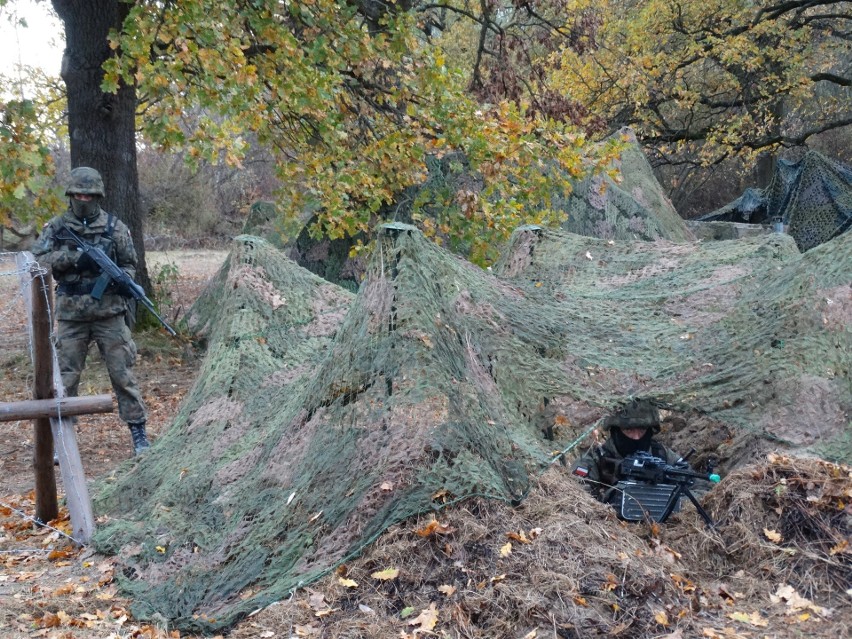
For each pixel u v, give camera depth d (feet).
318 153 37.09
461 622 11.87
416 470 13.64
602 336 18.63
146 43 30.01
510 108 34.76
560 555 12.65
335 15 34.91
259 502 15.62
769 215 72.49
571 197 38.19
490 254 34.99
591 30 62.69
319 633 12.20
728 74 83.25
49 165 28.32
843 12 92.99
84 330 22.34
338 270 40.93
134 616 14.20
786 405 16.11
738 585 13.05
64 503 20.70
